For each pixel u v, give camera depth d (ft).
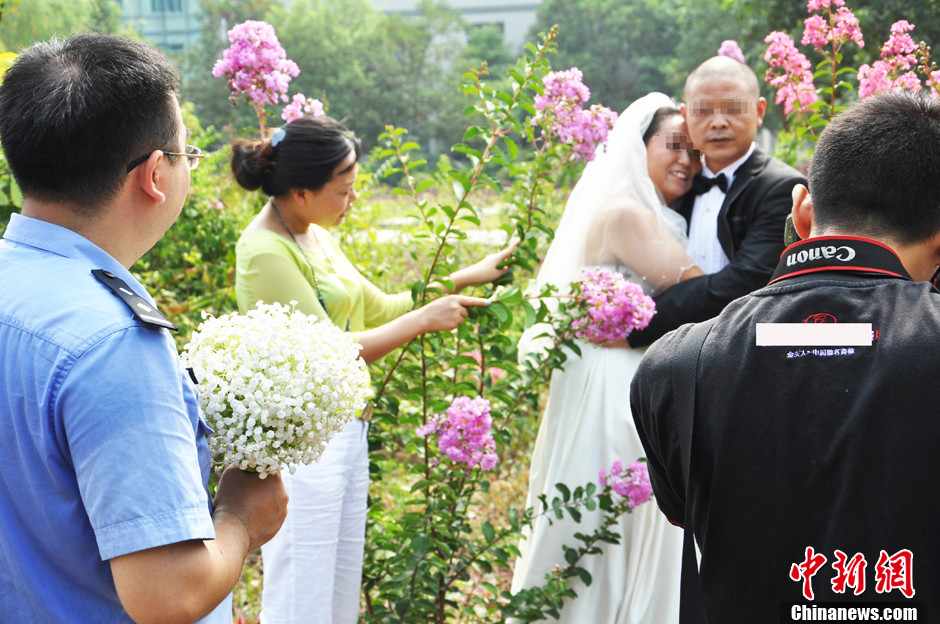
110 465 3.40
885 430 3.64
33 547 3.73
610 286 8.14
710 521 4.09
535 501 9.72
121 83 3.76
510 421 9.80
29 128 3.68
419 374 8.87
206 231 13.46
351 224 14.26
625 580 8.95
